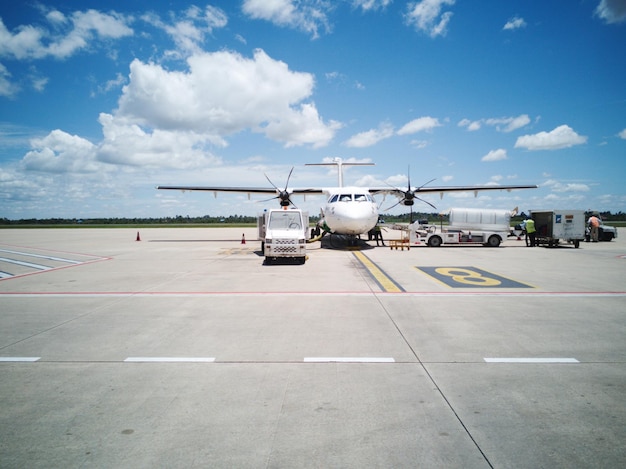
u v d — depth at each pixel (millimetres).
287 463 3014
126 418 3725
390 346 5684
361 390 4277
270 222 16031
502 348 5574
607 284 10625
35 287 10602
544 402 3980
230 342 5910
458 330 6441
